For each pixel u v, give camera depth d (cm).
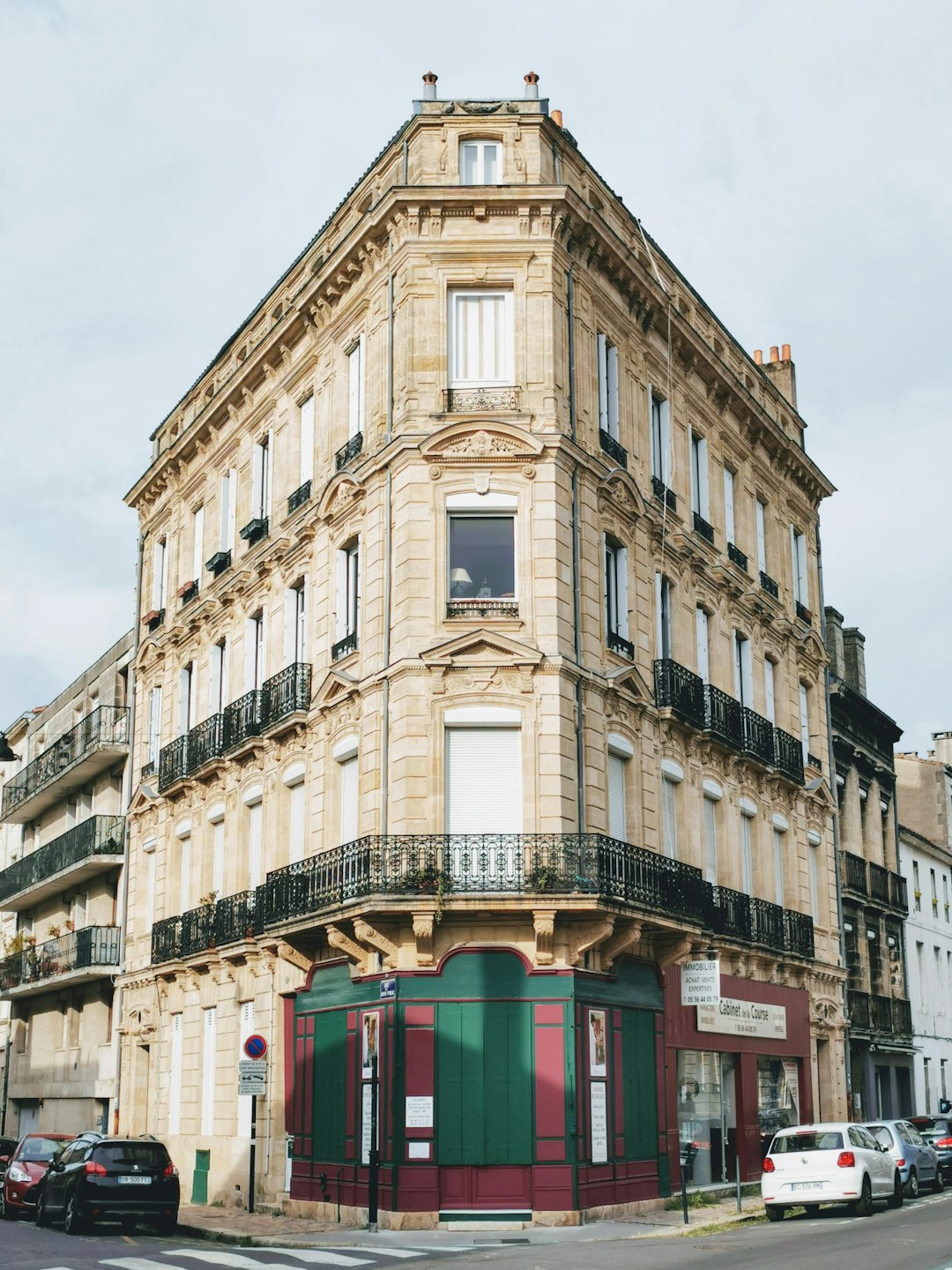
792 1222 2352
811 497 4097
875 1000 4144
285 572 3128
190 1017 3353
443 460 2617
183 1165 3256
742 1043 3147
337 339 2991
